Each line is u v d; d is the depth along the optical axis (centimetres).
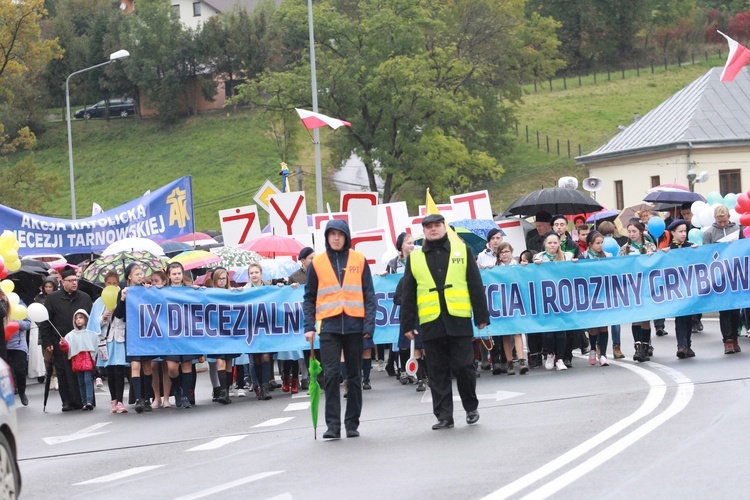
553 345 1973
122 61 11238
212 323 1917
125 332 1892
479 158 7662
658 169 6756
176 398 1916
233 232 2888
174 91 11012
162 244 3488
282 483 1059
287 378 2061
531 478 972
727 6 13475
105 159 10469
